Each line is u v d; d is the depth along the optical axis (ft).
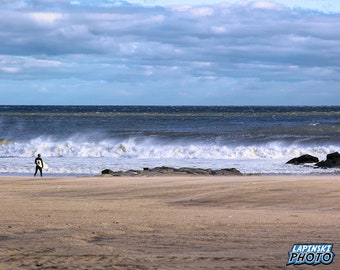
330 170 223.71
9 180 167.84
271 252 58.03
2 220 83.25
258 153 286.46
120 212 96.63
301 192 130.93
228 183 150.10
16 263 51.52
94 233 70.03
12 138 355.36
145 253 57.11
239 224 79.10
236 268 50.08
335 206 111.55
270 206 112.37
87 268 49.57
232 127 513.86
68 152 295.69
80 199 124.47
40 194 136.05
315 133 399.85
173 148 297.33
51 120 616.80
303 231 72.79
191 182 154.40
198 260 53.47
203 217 88.69
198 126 530.68
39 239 65.41
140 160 265.95
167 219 85.20
